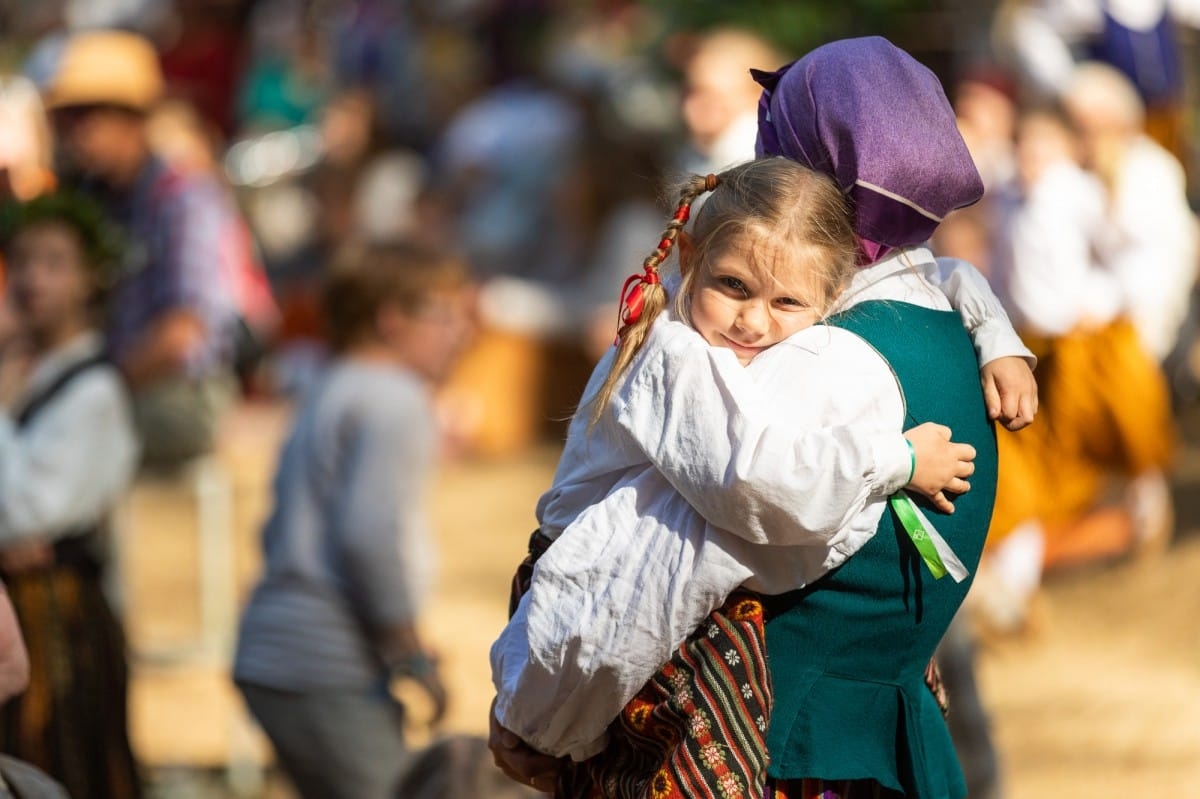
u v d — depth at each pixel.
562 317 31.42
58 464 12.87
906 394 6.64
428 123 36.56
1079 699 18.36
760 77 7.21
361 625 13.09
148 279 17.94
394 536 13.01
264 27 39.47
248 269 19.52
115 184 18.17
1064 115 20.73
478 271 31.39
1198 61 27.39
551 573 6.70
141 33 37.44
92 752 12.96
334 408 13.13
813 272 6.59
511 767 7.46
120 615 14.80
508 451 31.20
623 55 32.59
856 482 6.24
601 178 31.08
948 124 6.88
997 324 7.10
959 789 7.39
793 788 6.80
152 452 18.31
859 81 6.82
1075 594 21.20
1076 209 19.48
